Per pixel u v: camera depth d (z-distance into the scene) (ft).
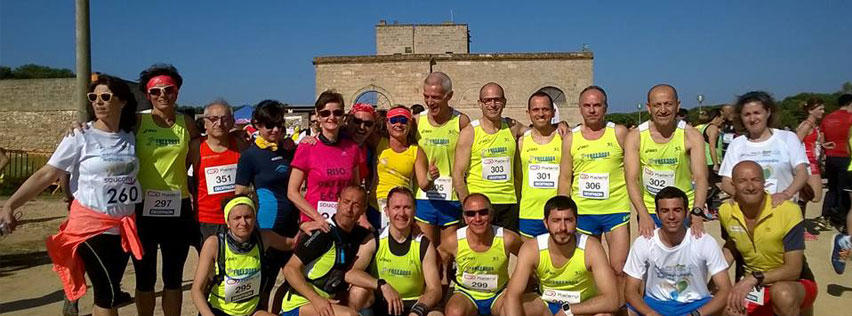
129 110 15.37
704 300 15.92
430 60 109.50
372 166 19.83
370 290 16.66
